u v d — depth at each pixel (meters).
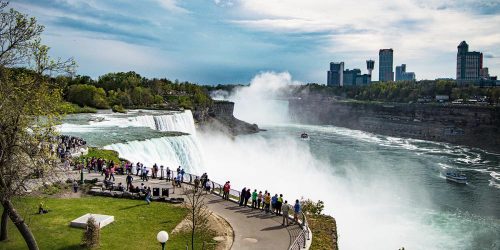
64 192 33.97
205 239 26.27
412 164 108.12
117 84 152.12
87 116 94.50
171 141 67.25
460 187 82.31
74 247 24.23
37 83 22.80
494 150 145.38
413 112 197.38
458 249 47.88
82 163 40.81
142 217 29.58
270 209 32.72
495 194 76.94
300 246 25.36
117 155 51.25
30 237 21.61
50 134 25.39
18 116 21.86
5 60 21.58
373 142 157.62
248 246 25.48
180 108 133.50
